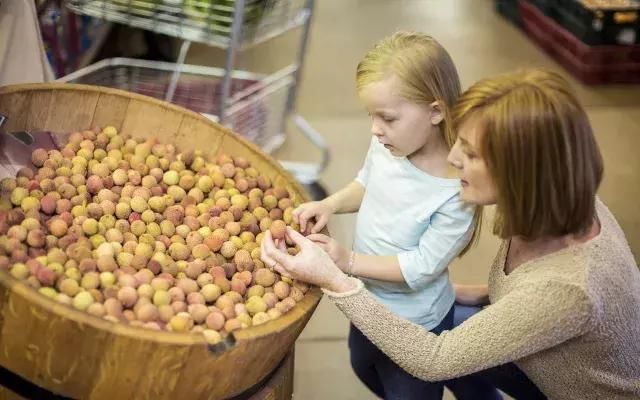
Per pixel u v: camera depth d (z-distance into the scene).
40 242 1.15
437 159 1.33
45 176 1.32
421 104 1.25
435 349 1.18
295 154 2.85
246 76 2.69
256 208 1.39
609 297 1.10
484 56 3.65
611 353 1.15
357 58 3.60
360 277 1.39
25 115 1.38
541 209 1.06
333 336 2.15
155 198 1.34
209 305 1.19
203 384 1.04
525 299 1.10
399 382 1.47
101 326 0.94
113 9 2.15
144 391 1.01
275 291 1.22
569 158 1.03
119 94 1.47
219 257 1.28
